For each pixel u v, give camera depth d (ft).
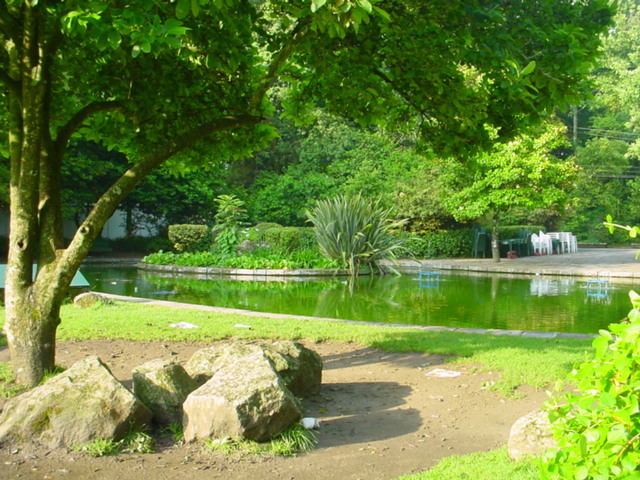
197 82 16.21
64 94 16.22
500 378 13.56
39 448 9.00
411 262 54.08
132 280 41.32
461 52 13.01
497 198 50.31
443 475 7.93
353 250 46.34
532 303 28.94
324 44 14.23
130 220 72.43
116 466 8.48
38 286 12.48
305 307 28.25
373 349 17.62
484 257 61.93
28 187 12.43
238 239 51.39
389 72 15.39
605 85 83.15
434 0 12.81
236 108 16.35
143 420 9.70
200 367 11.90
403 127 17.31
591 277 41.91
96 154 66.85
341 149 76.48
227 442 9.17
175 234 57.88
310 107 17.53
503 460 8.50
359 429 10.44
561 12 13.57
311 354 12.82
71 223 72.54
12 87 12.71
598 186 102.22
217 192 74.33
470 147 16.12
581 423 4.35
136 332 19.19
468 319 24.26
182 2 9.11
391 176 69.62
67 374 9.93
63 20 9.04
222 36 14.15
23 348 12.37
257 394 9.41
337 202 47.57
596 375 4.37
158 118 15.85
